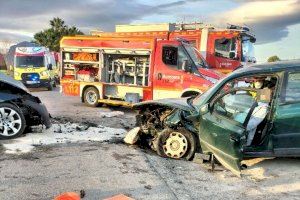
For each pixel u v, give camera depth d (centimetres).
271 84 626
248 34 1620
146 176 554
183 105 653
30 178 531
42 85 2138
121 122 1014
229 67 1584
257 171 593
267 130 582
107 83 1291
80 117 1084
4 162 599
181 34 1619
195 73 1154
